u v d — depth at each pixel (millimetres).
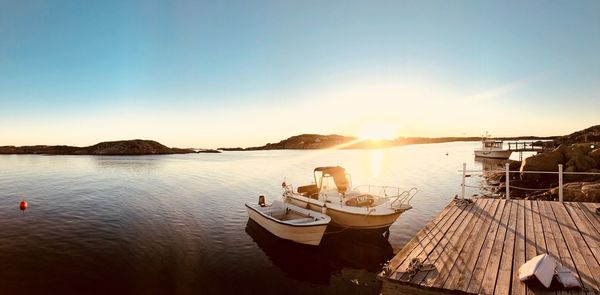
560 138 76812
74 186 31859
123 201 23500
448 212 10469
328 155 100500
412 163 59312
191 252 12844
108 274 10797
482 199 12391
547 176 26953
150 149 119000
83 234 15086
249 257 12367
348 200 14438
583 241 7438
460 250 7027
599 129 73500
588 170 25750
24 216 18828
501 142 61625
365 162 63938
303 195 16578
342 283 10391
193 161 74875
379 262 11961
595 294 5031
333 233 14797
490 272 5910
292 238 13258
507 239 7680
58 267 11281
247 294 9609
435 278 5719
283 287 10086
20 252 12695
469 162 58469
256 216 15930
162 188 30156
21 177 40438
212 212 19703
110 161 75375
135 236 14781
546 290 5195
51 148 117250
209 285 10133
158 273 10930
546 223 8961
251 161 73125
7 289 9664
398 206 13789
